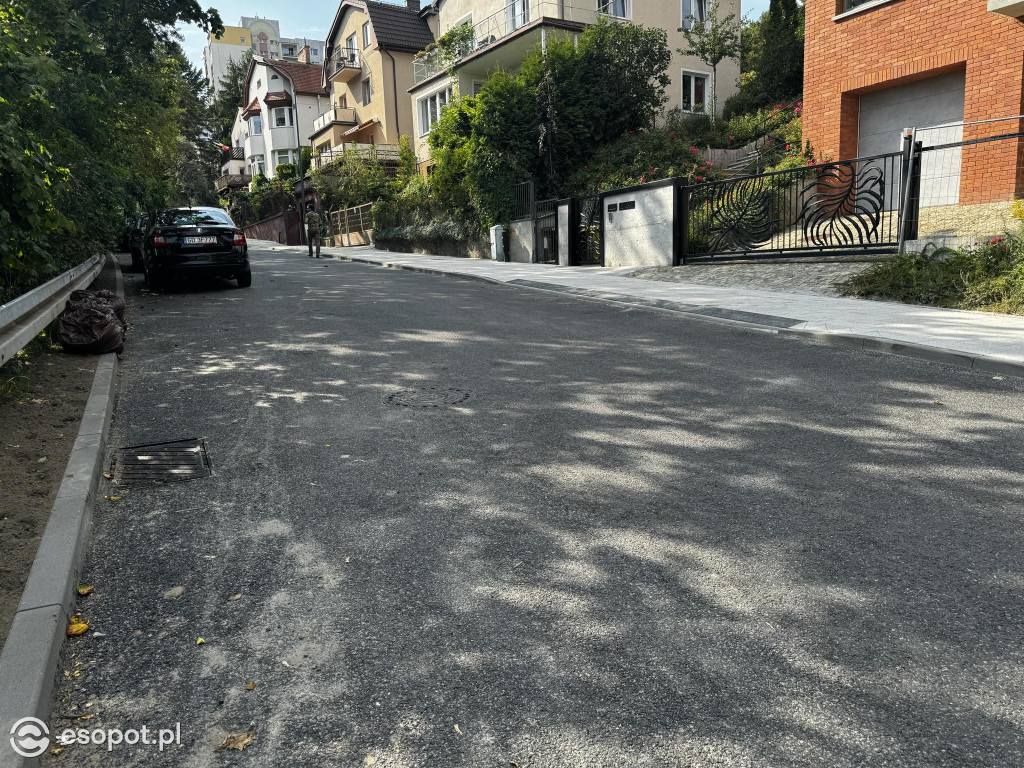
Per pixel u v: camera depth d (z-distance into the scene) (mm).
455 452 4500
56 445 4379
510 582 2959
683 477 4031
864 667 2375
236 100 77750
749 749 2035
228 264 13164
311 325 9219
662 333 8289
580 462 4297
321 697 2299
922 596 2783
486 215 21375
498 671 2402
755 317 8633
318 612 2771
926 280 9336
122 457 4492
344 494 3873
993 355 6082
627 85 22406
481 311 10320
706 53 24891
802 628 2596
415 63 34312
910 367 6266
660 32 23172
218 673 2430
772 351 7121
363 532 3426
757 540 3268
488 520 3535
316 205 39656
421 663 2455
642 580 2953
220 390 6070
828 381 5941
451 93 30141
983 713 2152
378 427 5012
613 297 11109
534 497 3797
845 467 4105
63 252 10211
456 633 2617
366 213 33344
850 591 2830
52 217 6625
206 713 2242
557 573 3021
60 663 2467
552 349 7551
